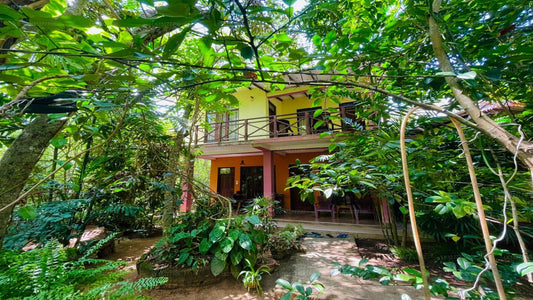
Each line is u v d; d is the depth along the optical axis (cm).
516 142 63
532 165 58
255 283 256
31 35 75
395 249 350
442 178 165
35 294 156
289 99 840
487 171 154
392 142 153
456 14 127
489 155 157
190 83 115
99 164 323
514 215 68
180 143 351
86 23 64
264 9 57
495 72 78
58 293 144
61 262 191
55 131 163
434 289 81
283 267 315
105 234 405
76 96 95
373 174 154
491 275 85
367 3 154
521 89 135
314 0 96
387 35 150
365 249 391
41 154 159
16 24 67
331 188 142
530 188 122
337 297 225
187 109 338
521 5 107
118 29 85
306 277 277
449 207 85
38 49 82
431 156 171
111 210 336
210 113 348
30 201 308
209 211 369
